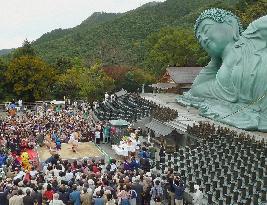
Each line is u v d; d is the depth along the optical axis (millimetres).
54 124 55594
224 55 60812
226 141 42531
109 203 25938
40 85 94062
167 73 89188
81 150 47000
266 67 53562
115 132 52312
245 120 52344
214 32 61219
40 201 25312
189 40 114000
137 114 61656
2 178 31109
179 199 29875
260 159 36750
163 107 61781
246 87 54938
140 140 53031
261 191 30594
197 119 56219
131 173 31438
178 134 49781
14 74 93500
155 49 115125
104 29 172125
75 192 25766
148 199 29250
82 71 100688
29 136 49719
